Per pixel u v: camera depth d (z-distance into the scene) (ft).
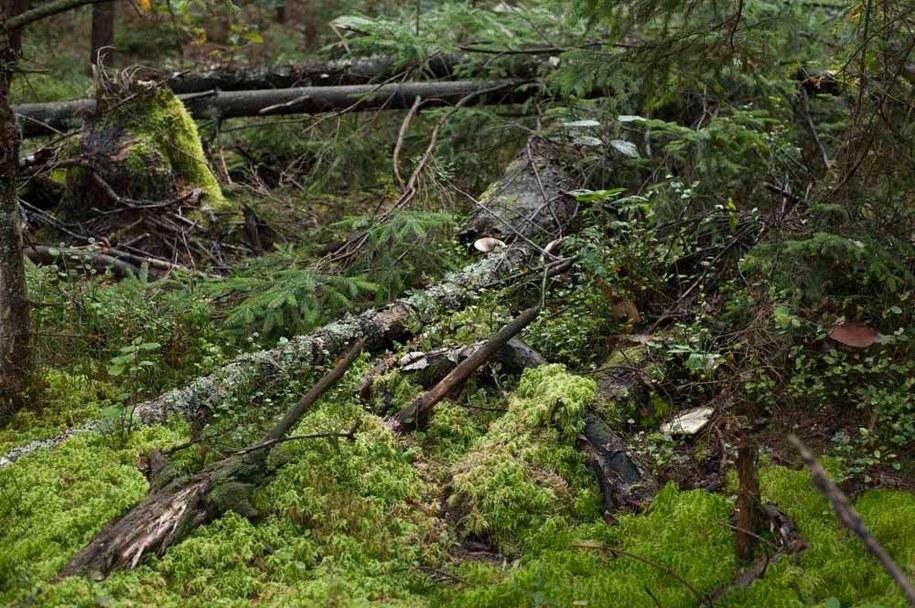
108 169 22.39
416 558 11.28
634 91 19.80
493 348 14.05
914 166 14.21
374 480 12.27
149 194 22.38
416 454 13.17
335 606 10.11
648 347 15.07
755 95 22.75
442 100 25.17
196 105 25.76
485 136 24.04
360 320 15.99
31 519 11.30
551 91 24.26
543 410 13.07
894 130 14.12
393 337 16.22
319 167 25.48
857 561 10.61
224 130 26.58
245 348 16.42
